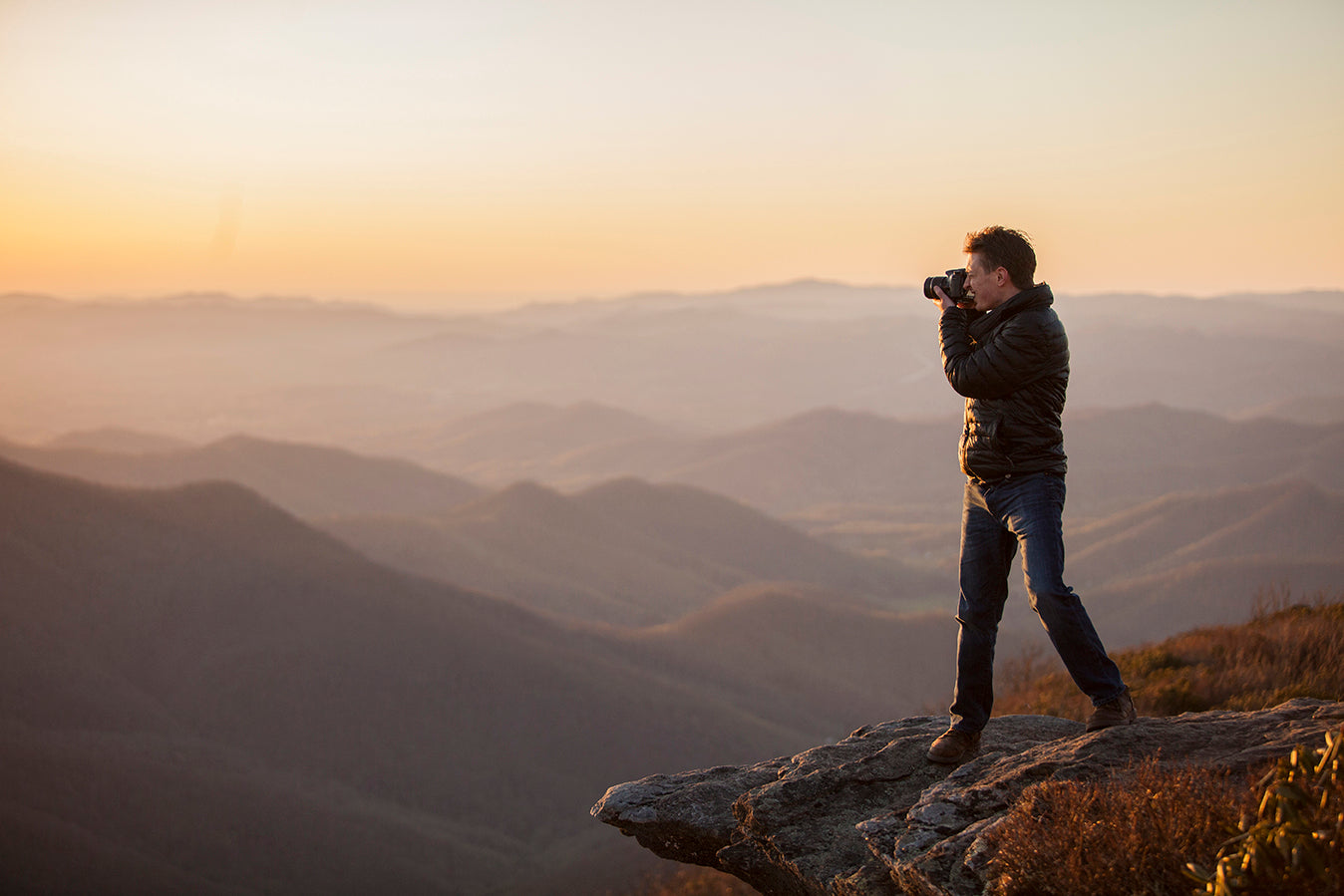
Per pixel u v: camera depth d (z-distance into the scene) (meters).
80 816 106.38
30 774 112.19
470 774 136.75
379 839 114.50
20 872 93.00
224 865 103.88
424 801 129.75
